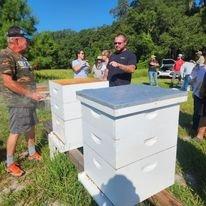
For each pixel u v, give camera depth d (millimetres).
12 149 3537
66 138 3275
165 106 2127
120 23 42781
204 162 3789
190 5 39062
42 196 3035
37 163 3848
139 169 2137
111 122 1933
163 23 34844
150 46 33812
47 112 6246
